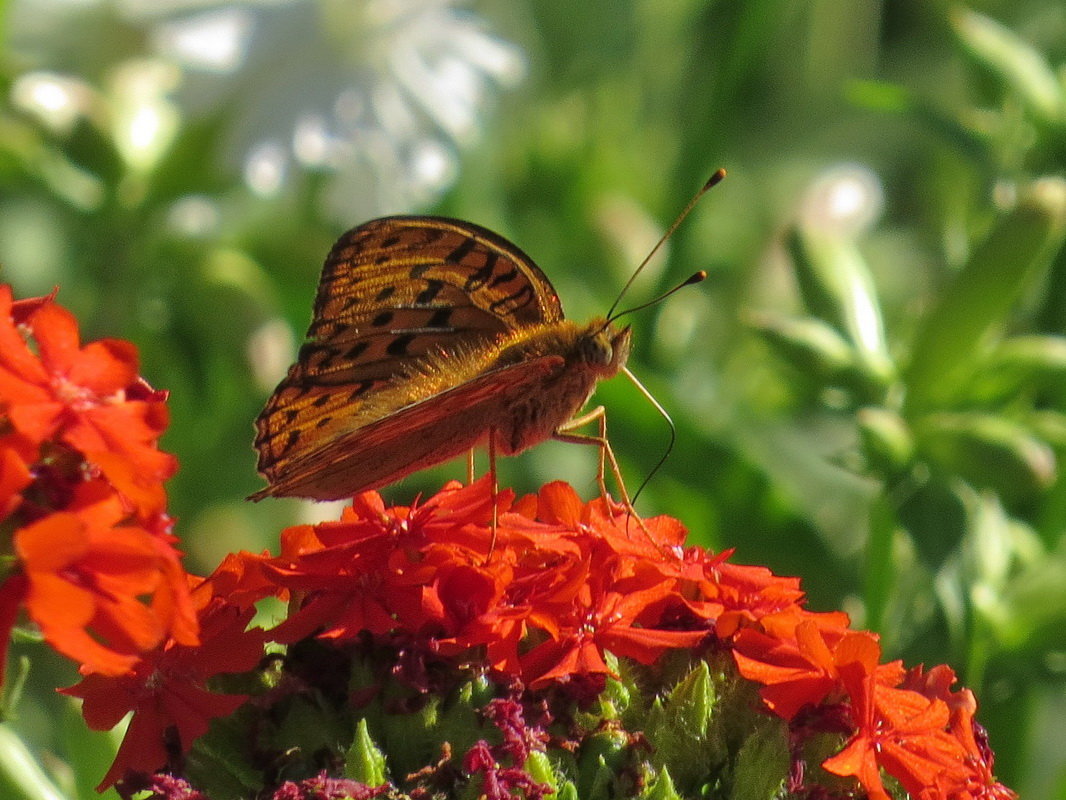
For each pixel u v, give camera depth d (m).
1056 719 0.60
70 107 0.56
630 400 0.56
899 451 0.53
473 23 0.58
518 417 0.49
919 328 0.54
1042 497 0.55
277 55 0.56
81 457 0.45
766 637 0.47
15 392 0.44
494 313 0.50
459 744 0.46
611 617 0.47
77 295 0.57
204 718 0.46
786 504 0.55
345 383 0.49
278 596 0.48
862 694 0.46
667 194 0.60
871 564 0.54
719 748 0.47
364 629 0.47
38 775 0.49
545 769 0.46
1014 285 0.53
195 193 0.56
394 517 0.47
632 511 0.49
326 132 0.56
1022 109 0.55
